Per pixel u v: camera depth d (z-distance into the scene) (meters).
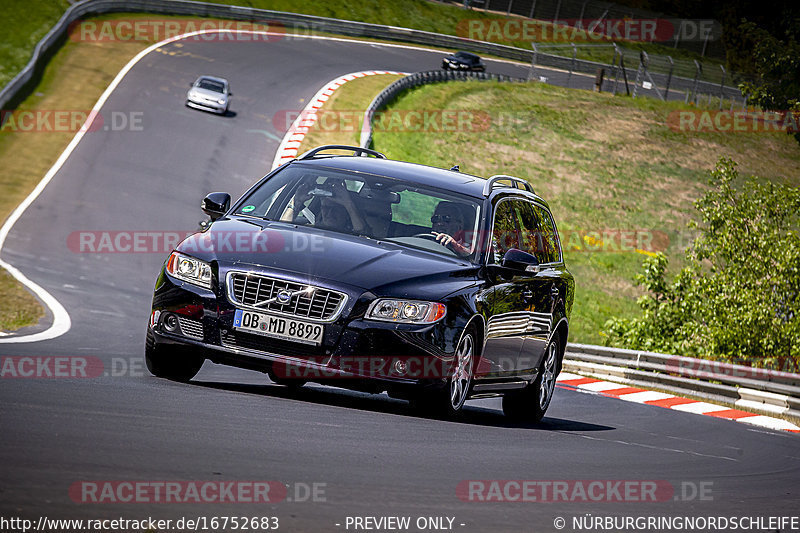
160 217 104.25
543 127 195.25
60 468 13.73
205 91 149.12
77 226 94.12
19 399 19.33
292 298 24.00
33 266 76.12
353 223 27.20
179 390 24.08
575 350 80.25
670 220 164.50
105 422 17.77
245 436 18.27
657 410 49.69
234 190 121.44
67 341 41.09
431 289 24.70
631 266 142.25
